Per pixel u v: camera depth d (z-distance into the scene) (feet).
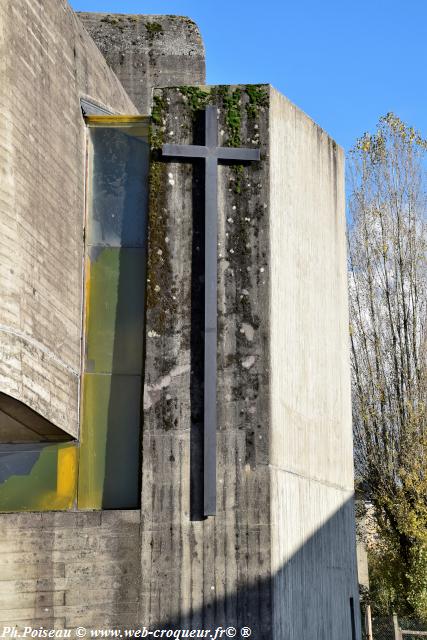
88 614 25.11
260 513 25.82
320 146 34.09
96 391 27.35
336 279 35.53
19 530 25.49
